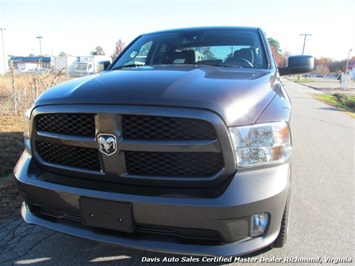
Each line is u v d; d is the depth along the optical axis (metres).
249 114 1.93
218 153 1.84
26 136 2.43
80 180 2.10
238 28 3.76
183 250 1.91
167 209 1.87
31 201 2.27
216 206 1.81
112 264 2.49
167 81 2.13
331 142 6.77
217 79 2.29
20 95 10.27
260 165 1.92
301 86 32.53
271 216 1.95
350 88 31.64
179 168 1.90
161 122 1.86
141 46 3.85
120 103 1.91
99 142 1.97
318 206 3.54
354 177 4.52
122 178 1.97
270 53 3.39
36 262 2.52
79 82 2.40
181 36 3.79
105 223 2.02
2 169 4.46
